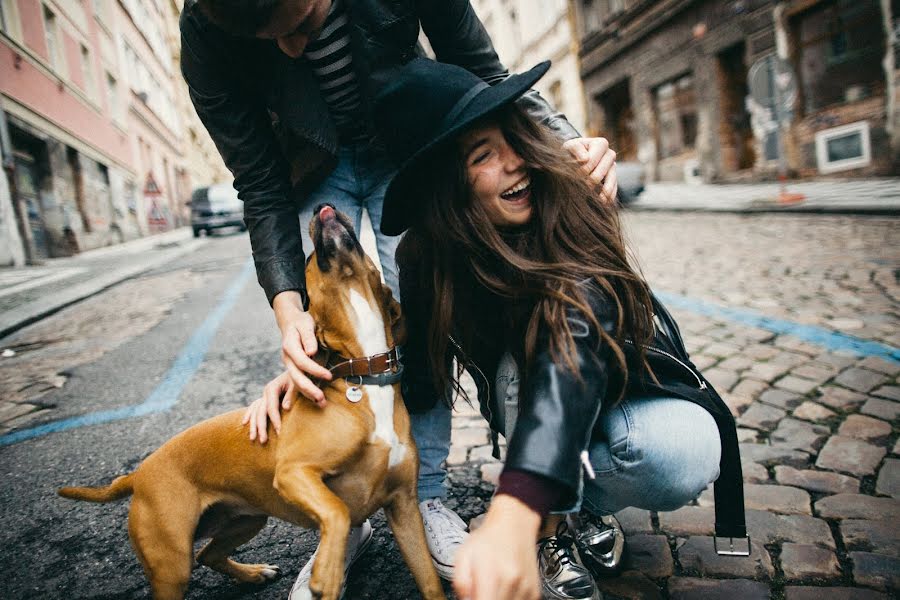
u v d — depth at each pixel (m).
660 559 1.84
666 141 15.89
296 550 2.08
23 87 13.06
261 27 1.39
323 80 1.82
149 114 24.98
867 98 9.92
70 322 6.19
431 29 1.79
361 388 1.60
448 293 1.55
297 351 1.50
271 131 1.89
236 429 1.70
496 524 0.97
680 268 5.86
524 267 1.34
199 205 19.39
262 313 5.62
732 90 13.29
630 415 1.48
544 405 1.12
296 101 1.77
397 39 1.72
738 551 1.77
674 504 1.57
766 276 5.08
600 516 1.77
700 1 13.30
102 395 3.73
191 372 4.01
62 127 15.03
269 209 1.83
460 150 1.37
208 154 43.41
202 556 1.88
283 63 1.73
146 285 8.45
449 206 1.41
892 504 1.99
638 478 1.49
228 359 4.23
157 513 1.66
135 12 23.95
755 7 11.73
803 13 10.91
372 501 1.62
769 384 2.99
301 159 1.90
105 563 2.06
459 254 1.51
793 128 11.48
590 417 1.14
